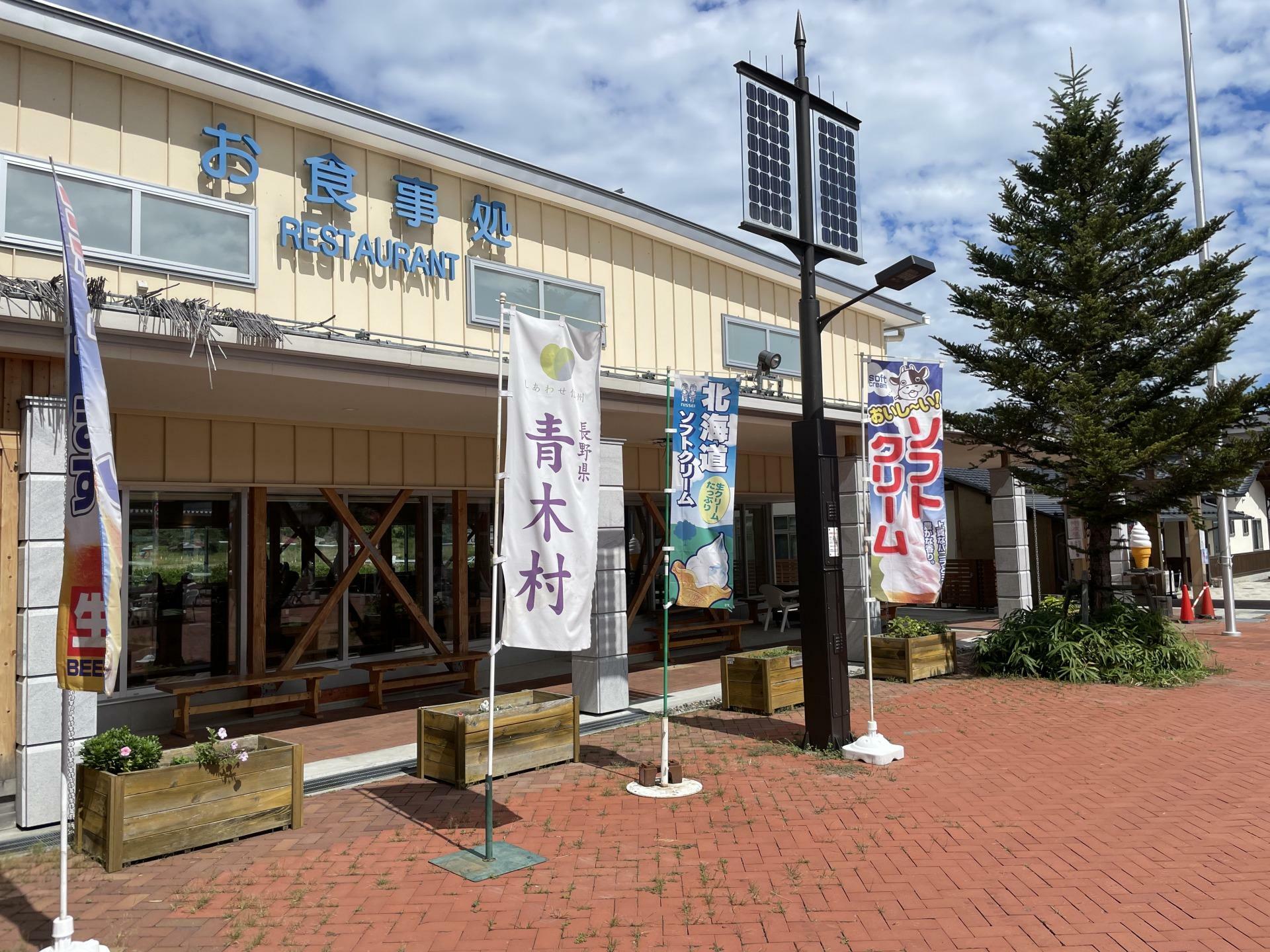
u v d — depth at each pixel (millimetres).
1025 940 4504
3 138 7578
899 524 8703
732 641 15266
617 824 6355
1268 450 11672
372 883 5363
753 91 8312
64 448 6375
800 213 8594
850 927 4688
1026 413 13055
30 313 6043
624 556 10133
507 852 5812
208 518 10422
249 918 4883
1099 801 6730
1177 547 25203
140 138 8375
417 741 7793
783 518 21797
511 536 6016
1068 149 13258
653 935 4633
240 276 8898
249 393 8531
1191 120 17109
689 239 13578
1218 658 13633
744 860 5645
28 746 6098
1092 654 12102
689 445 7906
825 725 8312
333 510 11570
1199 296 13016
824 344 16344
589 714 9797
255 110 9164
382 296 10039
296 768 6422
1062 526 21828
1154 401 13234
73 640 4340
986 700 10750
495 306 11164
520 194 11609
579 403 6395
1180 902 4910
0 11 7438
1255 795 6816
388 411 9930
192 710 9273
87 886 5336
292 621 11070
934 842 5914
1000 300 13453
